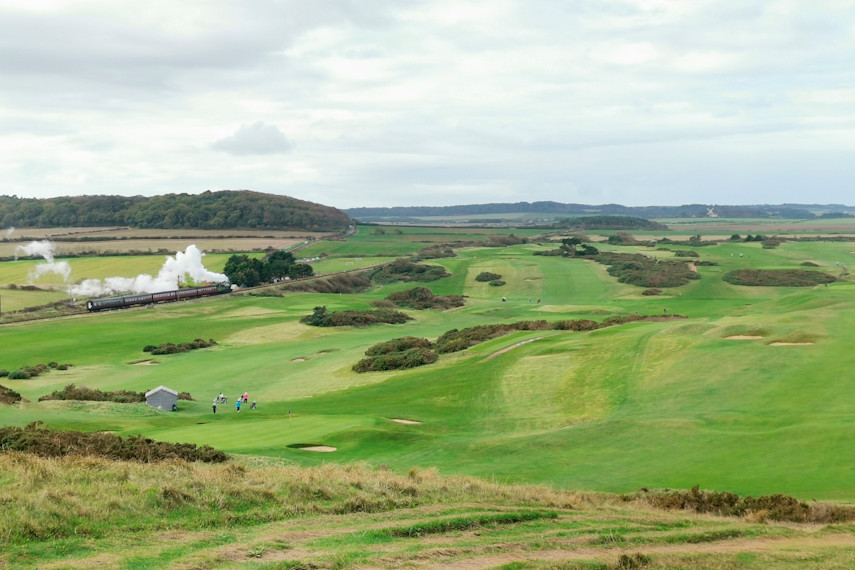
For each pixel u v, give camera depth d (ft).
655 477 102.94
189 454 103.50
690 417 137.69
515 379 193.57
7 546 50.08
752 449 112.78
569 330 270.67
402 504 71.41
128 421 158.30
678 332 212.64
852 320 200.03
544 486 93.15
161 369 266.98
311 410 180.55
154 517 60.03
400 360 240.32
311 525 61.77
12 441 102.89
